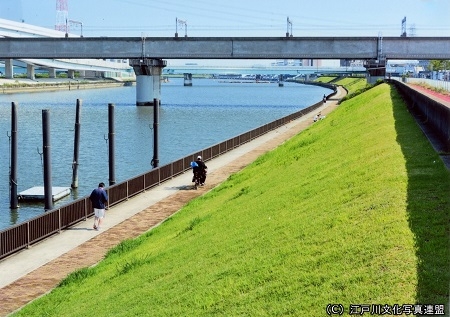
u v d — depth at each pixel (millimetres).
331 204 13672
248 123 88062
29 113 95438
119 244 20953
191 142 67250
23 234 20984
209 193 29406
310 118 76438
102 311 13242
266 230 14258
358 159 18094
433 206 10703
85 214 25359
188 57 110250
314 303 8906
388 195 12117
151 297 12758
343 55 105000
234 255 13250
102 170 48469
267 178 26062
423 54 102062
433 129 20500
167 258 16203
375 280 8758
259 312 9492
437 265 8500
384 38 102438
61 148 60531
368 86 85375
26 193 36531
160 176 33625
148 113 102438
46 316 14266
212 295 11086
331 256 10289
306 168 22891
